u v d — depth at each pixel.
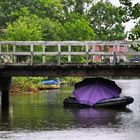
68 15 96.19
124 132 28.98
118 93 41.81
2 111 37.91
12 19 83.50
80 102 41.31
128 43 36.31
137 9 21.16
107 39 111.88
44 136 27.73
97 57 50.84
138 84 87.38
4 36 68.69
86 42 36.72
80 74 36.94
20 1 92.19
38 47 59.09
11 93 55.06
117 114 36.91
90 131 29.33
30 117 34.69
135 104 44.44
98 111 38.81
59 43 36.97
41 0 93.19
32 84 59.72
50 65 36.62
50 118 34.28
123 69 36.41
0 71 37.38
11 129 29.73
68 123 32.16
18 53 37.41
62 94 55.09
